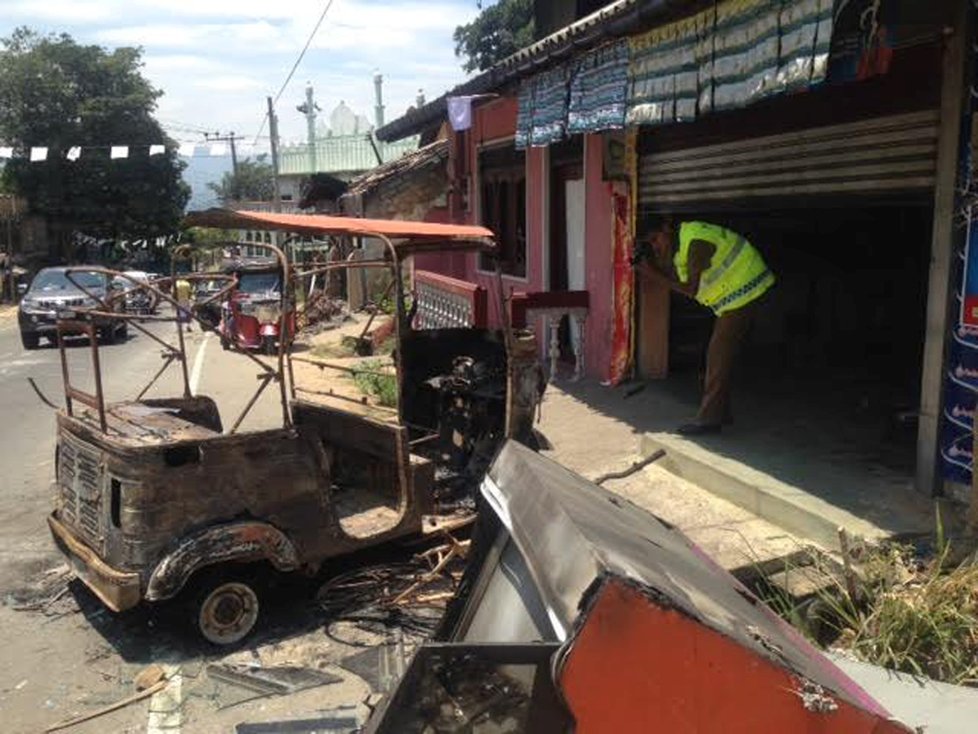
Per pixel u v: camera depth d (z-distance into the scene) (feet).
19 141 126.93
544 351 37.32
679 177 27.09
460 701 6.44
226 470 15.25
